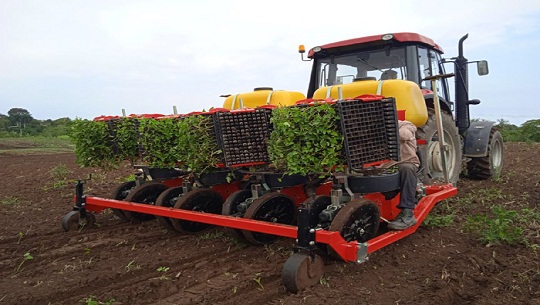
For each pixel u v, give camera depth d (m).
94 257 4.76
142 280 4.09
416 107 5.46
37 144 23.06
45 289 3.91
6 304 3.63
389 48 6.62
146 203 5.94
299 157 4.00
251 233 4.78
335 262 4.29
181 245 5.14
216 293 3.73
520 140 19.64
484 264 4.20
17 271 4.39
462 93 7.79
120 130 5.81
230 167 4.88
